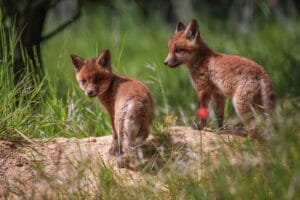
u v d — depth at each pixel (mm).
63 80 18406
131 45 28188
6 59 13773
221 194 9938
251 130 12164
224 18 30688
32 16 16219
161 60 22953
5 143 12406
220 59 13148
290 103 13719
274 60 20766
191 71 13648
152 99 12039
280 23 29125
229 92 12797
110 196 10523
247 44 22469
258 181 10164
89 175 11625
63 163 11953
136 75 22578
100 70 12625
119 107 11734
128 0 31328
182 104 18609
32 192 10797
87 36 27703
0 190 11281
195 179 10836
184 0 30500
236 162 10758
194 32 13656
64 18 29297
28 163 11961
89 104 16141
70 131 14008
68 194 10648
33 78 14125
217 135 12391
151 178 11180
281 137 10734
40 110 14609
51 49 25547
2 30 14469
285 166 10375
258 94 12352
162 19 31484
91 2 31797
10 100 12984
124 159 11742
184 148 12148
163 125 12992
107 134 14633
